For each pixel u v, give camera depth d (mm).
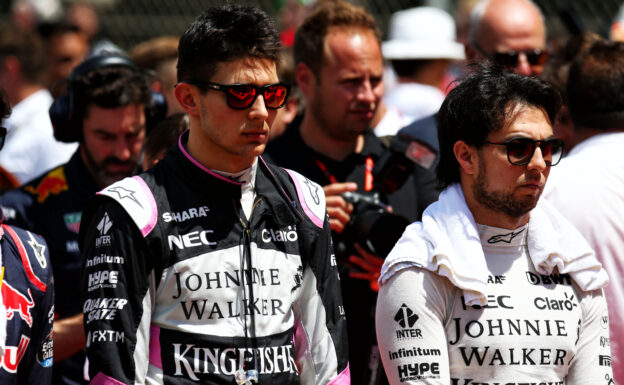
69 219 12664
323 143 13125
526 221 9156
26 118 19031
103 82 12391
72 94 12500
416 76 21156
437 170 9555
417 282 8852
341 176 12953
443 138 9336
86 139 12617
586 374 9031
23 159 18594
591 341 9141
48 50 21859
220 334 8438
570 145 13727
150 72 13562
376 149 13172
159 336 8422
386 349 8945
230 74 8570
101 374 8141
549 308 8922
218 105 8562
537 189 8836
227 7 8797
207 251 8562
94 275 8445
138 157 12711
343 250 11508
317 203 9289
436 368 8641
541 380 8742
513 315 8812
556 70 14578
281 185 9203
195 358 8375
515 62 15625
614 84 11859
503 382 8695
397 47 21219
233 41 8570
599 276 9172
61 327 11633
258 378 8430
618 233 11125
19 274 8656
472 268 8766
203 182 8742
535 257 9070
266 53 8672
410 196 12688
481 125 8844
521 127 8758
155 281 8445
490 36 15812
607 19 23969
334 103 12875
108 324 8234
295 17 23453
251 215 8852
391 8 24656
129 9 24703
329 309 9086
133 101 12461
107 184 12688
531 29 15727
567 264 9117
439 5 23094
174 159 8891
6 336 8383
